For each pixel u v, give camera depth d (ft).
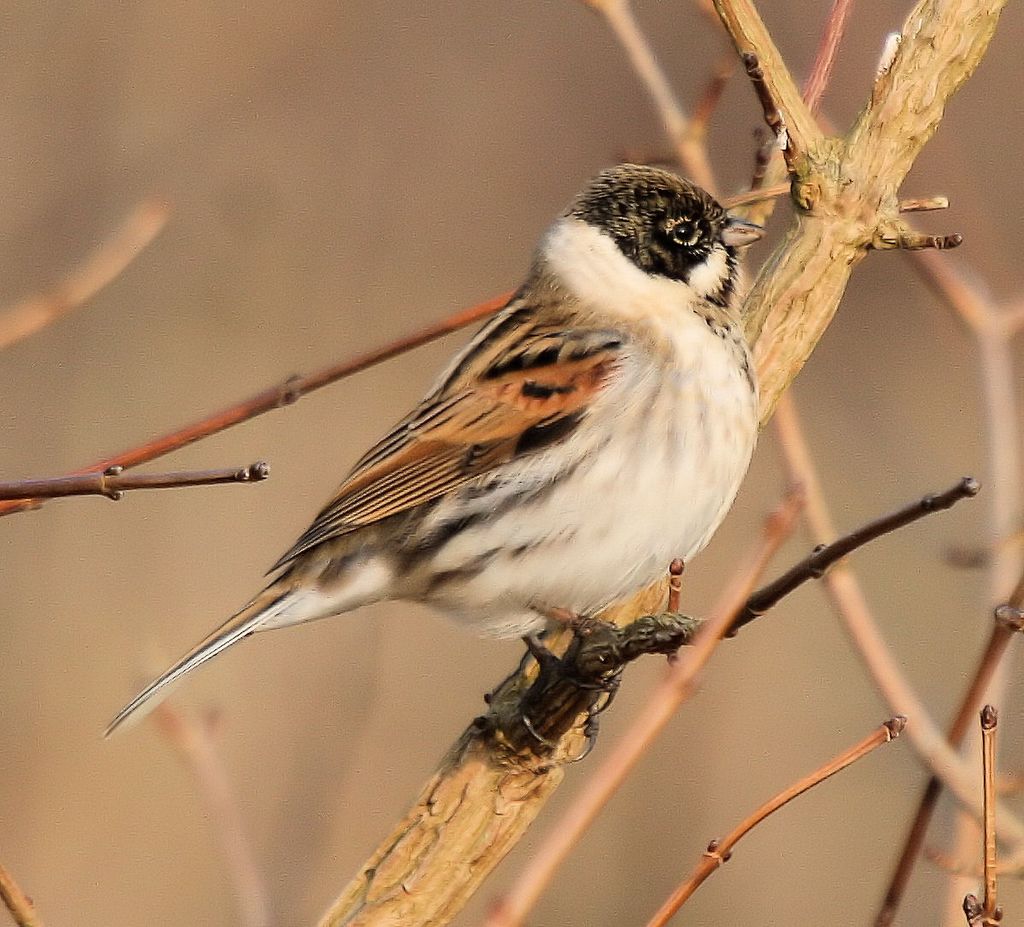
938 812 29.09
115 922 42.37
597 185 30.25
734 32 26.61
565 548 28.63
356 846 42.22
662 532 28.50
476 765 25.09
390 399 57.67
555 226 30.68
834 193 27.12
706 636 18.29
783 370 27.58
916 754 24.61
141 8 53.93
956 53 27.12
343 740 44.47
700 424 28.17
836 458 54.19
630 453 28.37
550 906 40.68
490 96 61.93
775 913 41.65
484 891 40.01
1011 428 28.48
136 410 53.93
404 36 60.18
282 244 57.11
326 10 57.11
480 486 28.81
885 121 27.14
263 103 56.44
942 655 44.96
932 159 44.34
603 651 23.97
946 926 24.11
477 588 29.04
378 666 34.12
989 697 25.59
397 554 29.22
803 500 19.20
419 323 57.72
